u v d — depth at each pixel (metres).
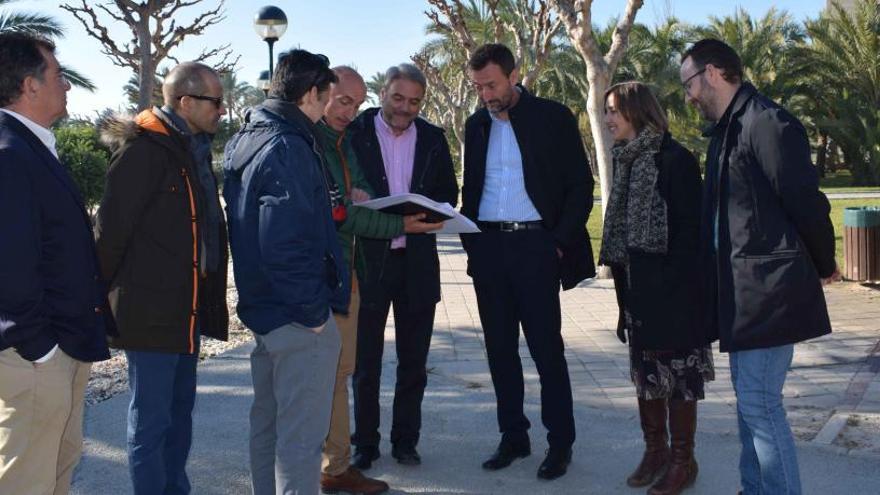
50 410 2.83
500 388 4.30
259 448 3.54
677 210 3.65
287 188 2.99
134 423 3.31
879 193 31.69
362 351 4.23
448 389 5.79
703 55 3.25
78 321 2.88
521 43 16.61
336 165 3.85
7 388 2.73
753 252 3.14
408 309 4.17
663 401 3.96
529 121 4.06
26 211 2.67
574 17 9.95
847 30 38.75
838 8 40.03
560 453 4.12
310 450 3.23
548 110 4.08
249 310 3.21
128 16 10.71
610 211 3.87
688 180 3.65
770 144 3.03
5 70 2.78
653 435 3.97
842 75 39.09
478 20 21.41
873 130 38.03
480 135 4.22
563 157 4.09
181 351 3.31
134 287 3.25
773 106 3.09
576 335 7.52
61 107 2.93
